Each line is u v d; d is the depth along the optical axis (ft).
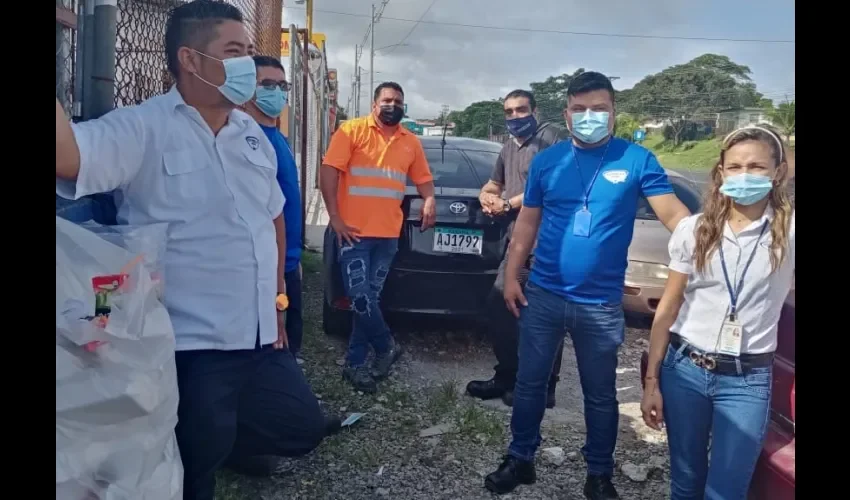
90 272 5.71
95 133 6.73
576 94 9.60
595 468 10.25
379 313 14.32
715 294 7.89
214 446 8.02
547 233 10.15
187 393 7.86
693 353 8.05
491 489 10.57
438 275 15.19
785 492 7.45
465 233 15.20
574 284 9.85
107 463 5.67
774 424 7.97
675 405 8.30
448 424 12.77
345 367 14.53
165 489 6.34
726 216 7.80
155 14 10.36
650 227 19.52
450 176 17.16
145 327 6.14
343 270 14.05
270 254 8.35
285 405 9.32
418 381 14.93
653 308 18.57
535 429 10.61
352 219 13.89
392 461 11.41
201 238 7.70
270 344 8.79
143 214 7.53
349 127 13.93
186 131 7.63
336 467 11.14
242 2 14.03
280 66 12.05
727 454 7.84
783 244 7.48
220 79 7.63
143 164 7.38
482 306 15.39
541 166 10.29
